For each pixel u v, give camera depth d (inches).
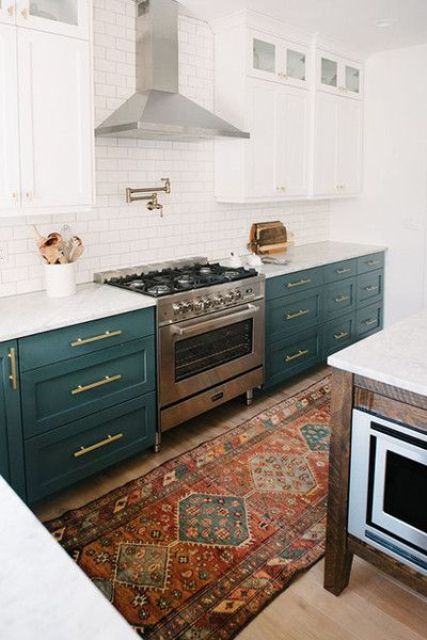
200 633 71.6
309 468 112.7
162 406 118.0
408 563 69.8
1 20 91.0
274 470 112.0
